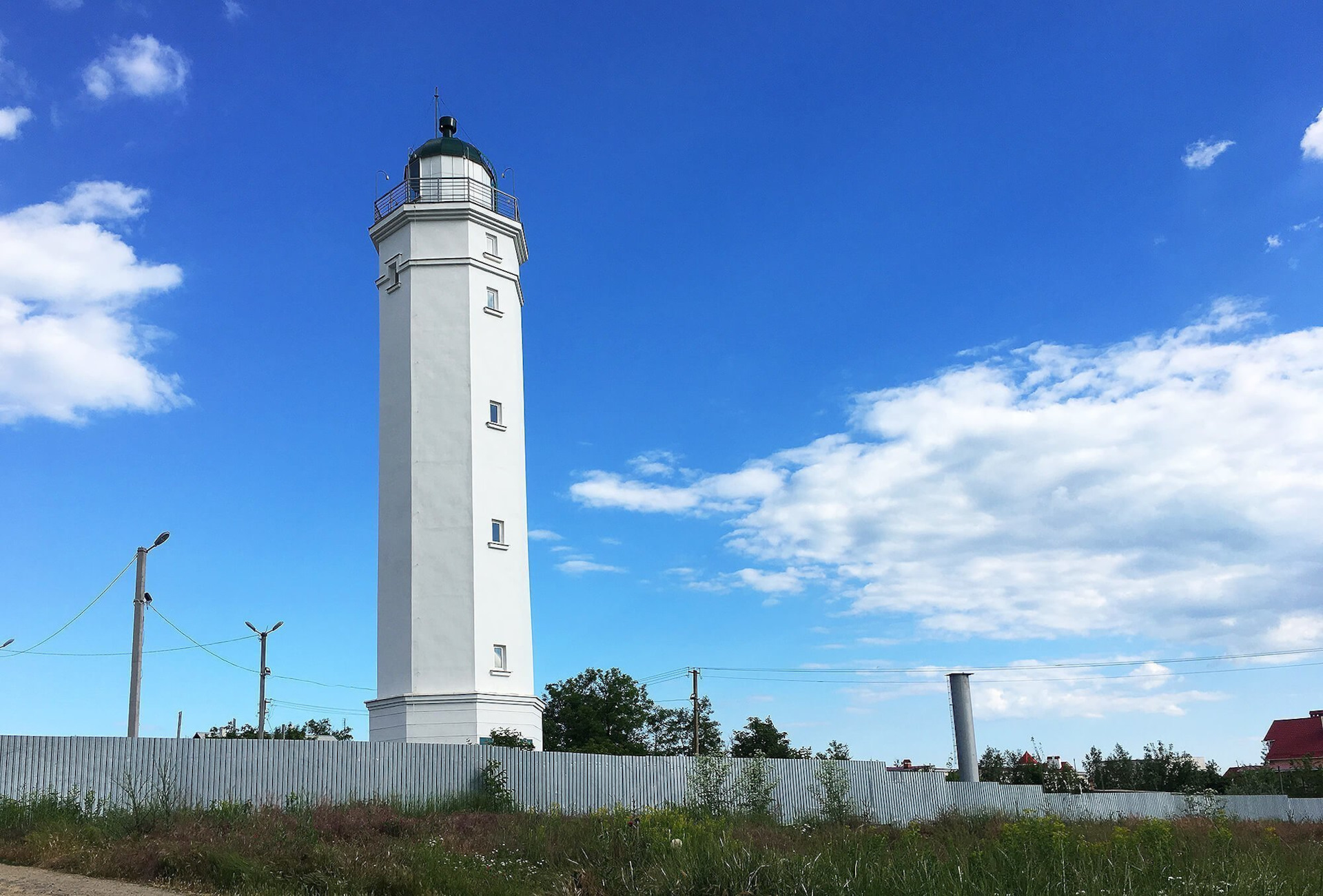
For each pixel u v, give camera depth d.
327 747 25.67
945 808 34.84
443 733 33.91
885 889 12.36
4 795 21.39
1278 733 82.56
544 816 23.84
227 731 52.72
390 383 37.81
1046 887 12.45
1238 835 23.78
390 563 36.09
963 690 43.38
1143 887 12.58
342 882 14.13
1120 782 63.38
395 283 38.75
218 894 14.02
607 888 13.91
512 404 38.41
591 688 52.62
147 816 20.03
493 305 38.91
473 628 34.81
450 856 16.20
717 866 13.32
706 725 55.59
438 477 36.19
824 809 30.67
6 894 13.52
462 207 38.56
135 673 25.97
